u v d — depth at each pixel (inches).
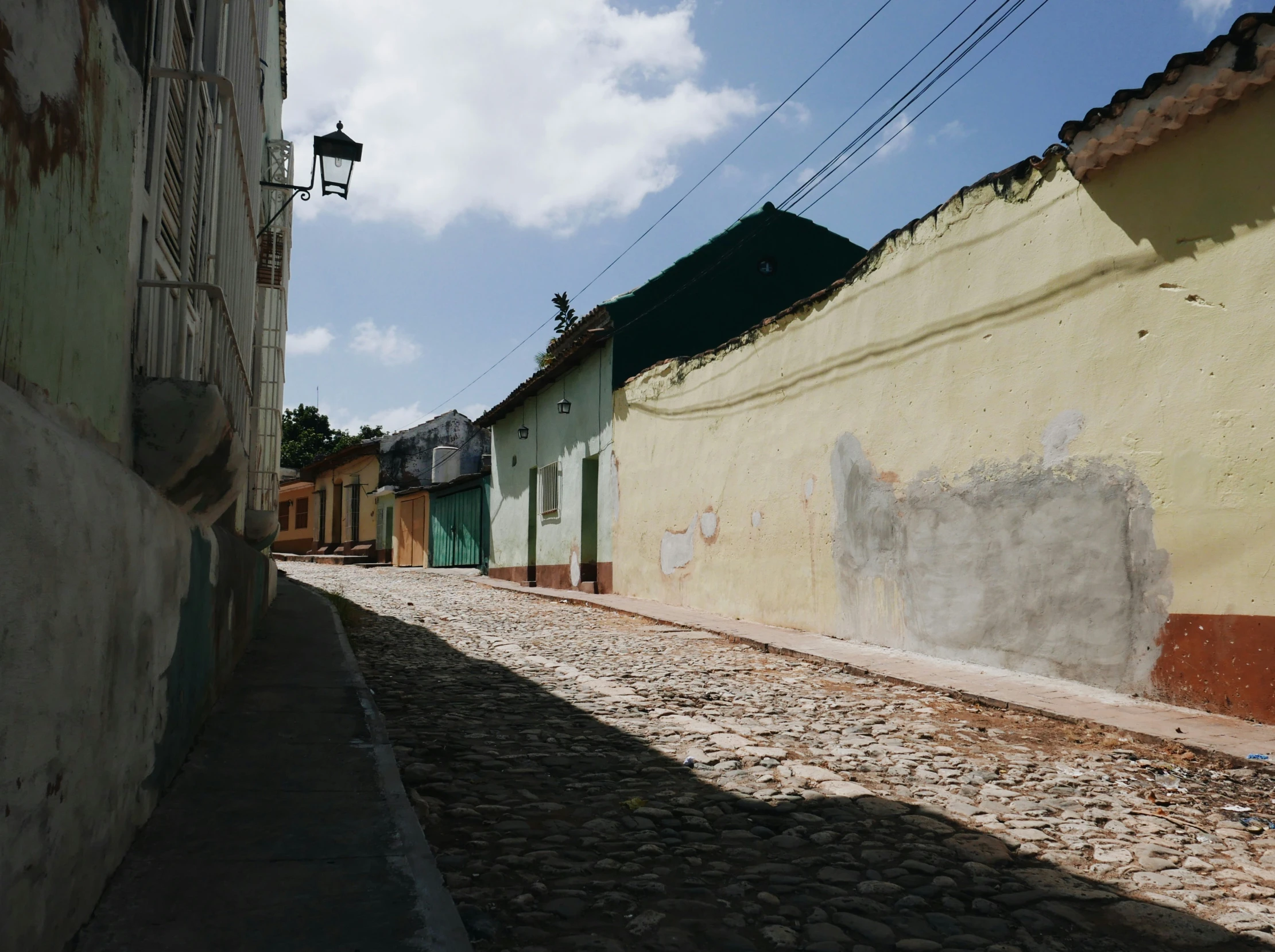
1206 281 247.9
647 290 676.7
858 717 248.2
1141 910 121.0
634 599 618.2
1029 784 183.5
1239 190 239.6
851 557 398.9
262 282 427.8
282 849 124.2
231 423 159.0
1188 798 175.5
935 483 348.2
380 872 117.0
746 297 708.0
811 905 121.1
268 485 418.6
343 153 390.3
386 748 181.9
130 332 120.6
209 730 192.2
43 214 81.4
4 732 66.7
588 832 148.9
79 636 85.8
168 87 158.1
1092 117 269.3
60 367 88.7
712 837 147.6
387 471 1359.5
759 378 481.7
